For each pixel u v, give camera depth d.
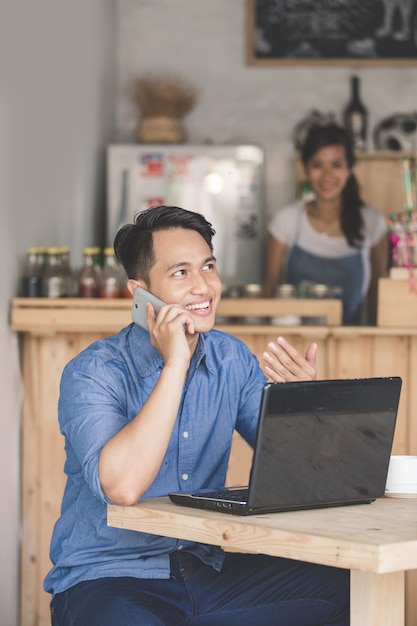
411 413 3.87
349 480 2.05
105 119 6.09
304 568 2.36
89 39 5.53
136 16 6.53
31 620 3.79
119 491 2.05
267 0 6.50
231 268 5.78
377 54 6.47
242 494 2.08
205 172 5.77
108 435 2.18
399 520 1.89
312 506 2.03
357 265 5.49
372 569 1.66
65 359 3.83
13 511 3.70
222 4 6.51
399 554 1.68
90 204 5.60
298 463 1.97
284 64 6.50
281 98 6.50
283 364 2.44
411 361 3.89
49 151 4.51
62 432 2.34
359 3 6.46
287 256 5.57
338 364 3.91
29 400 3.83
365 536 1.73
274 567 2.36
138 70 6.54
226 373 2.48
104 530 2.29
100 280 3.97
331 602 2.34
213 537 1.90
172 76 6.51
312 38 6.49
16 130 3.89
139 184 5.79
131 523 2.06
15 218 3.86
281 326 3.88
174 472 2.38
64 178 4.86
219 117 6.52
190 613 2.25
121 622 2.11
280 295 4.44
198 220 2.37
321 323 4.07
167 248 2.32
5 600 3.59
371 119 6.50
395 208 6.01
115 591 2.20
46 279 3.89
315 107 6.53
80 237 5.29
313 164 5.39
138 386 2.33
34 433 3.81
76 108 5.16
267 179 6.52
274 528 1.80
